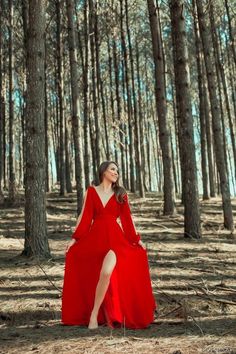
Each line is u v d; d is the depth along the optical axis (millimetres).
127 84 24422
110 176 4859
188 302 5457
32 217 8328
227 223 13570
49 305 5441
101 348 3695
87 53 18672
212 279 6859
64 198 22000
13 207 18062
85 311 4707
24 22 17562
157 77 16047
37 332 4398
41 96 8555
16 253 9023
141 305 4566
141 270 4691
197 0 14516
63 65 24234
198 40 21891
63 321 4691
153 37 15938
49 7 22906
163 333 4199
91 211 4832
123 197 4875
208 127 25109
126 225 4906
